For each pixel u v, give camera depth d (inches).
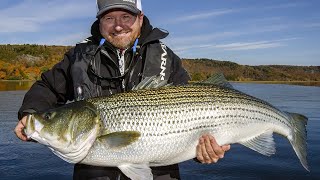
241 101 46.3
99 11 43.3
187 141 42.7
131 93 42.2
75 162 41.3
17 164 90.4
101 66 44.1
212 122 44.1
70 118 40.5
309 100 247.0
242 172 84.4
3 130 132.0
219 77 46.3
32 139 41.0
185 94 43.5
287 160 94.3
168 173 44.1
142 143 40.9
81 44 45.3
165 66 44.9
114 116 41.0
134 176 40.4
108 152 40.2
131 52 44.5
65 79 45.1
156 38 44.7
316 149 104.8
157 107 42.1
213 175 83.0
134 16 43.8
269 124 49.0
